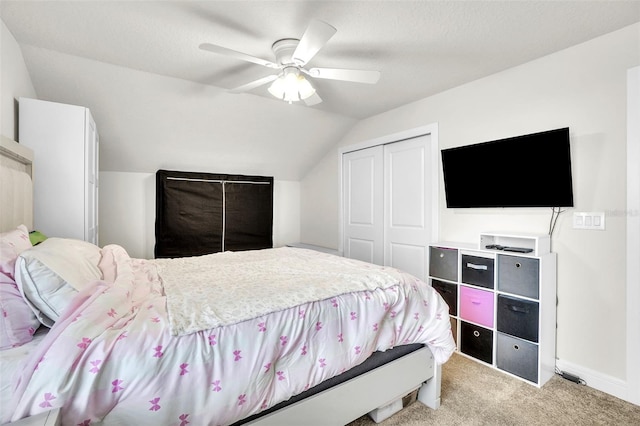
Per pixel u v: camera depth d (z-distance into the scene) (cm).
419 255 313
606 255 194
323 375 131
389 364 159
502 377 210
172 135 319
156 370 96
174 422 97
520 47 207
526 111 230
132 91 261
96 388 89
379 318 151
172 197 343
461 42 200
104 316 106
